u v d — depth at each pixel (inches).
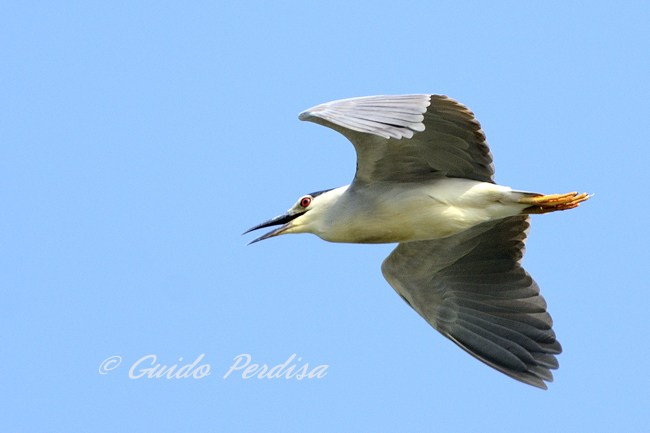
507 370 601.6
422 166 523.5
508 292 609.0
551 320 599.8
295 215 575.8
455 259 606.5
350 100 437.1
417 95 433.4
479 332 617.0
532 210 515.2
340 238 556.4
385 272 626.2
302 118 430.0
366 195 537.6
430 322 627.2
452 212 521.3
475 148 503.5
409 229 535.5
